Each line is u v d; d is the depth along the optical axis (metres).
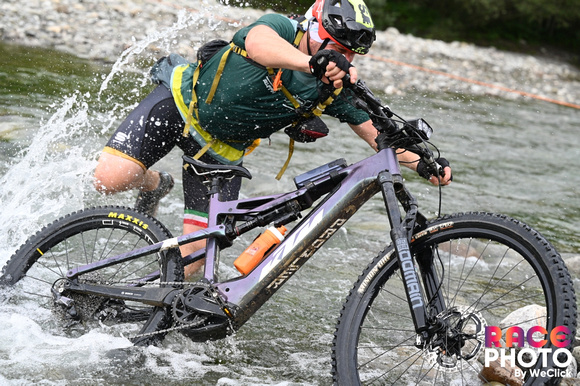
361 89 2.87
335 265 4.82
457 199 7.04
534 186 8.11
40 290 3.67
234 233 3.29
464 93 15.17
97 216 3.60
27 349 3.13
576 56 26.36
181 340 3.43
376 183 2.99
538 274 2.66
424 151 3.10
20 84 9.24
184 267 3.70
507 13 26.81
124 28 13.97
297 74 3.34
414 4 25.89
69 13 14.18
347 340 2.88
